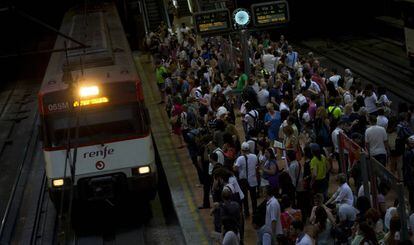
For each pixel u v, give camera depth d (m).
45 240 23.25
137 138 22.14
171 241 22.16
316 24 55.62
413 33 38.16
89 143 22.00
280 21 28.25
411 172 19.78
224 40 36.84
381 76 40.62
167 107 31.06
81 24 31.69
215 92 28.22
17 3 60.38
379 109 22.55
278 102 27.16
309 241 15.16
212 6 47.69
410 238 16.31
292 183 19.42
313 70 30.23
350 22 55.06
